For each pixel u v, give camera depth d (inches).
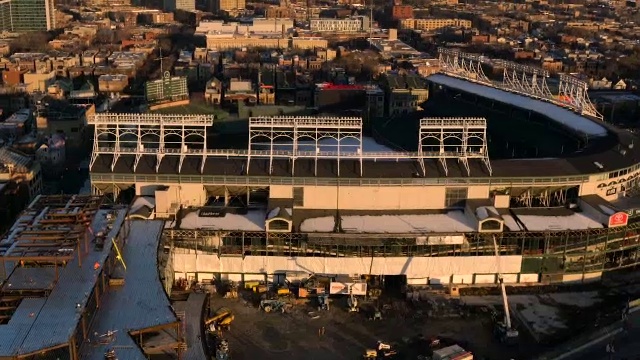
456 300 6584.6
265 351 5728.3
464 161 7352.4
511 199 7475.4
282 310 6343.5
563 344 5772.6
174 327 5064.0
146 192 7268.7
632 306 6461.6
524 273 6899.6
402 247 6702.8
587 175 7357.3
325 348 5797.2
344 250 6722.4
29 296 4881.9
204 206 7268.7
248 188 7283.5
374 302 6540.4
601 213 6983.3
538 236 6747.1
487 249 6811.0
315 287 6594.5
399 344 5866.1
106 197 7327.8
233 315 6259.8
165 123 7322.8
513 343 5836.6
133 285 5369.1
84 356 4466.0
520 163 7539.4
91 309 4926.2
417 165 7377.0
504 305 6082.7
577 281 6998.0
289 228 6673.2
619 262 7130.9
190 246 6756.9
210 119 7342.5
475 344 5876.0
